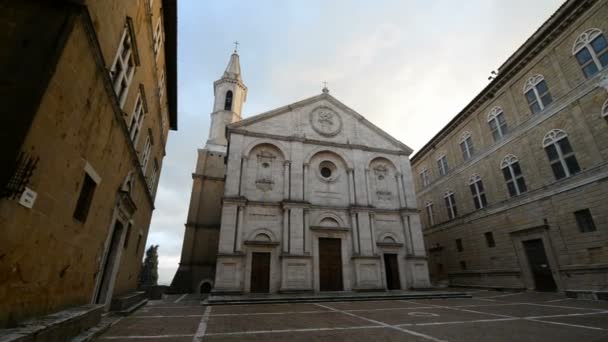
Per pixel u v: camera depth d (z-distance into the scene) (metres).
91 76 6.61
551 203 19.58
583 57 17.98
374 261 22.06
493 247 24.28
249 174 22.75
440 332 8.75
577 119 18.19
